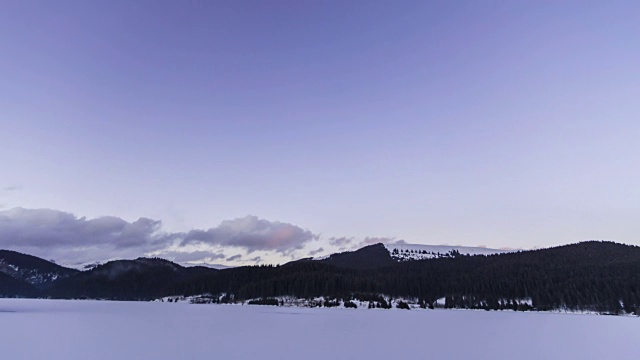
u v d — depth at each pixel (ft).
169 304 460.96
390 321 207.10
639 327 182.70
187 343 113.80
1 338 124.77
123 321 195.62
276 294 452.35
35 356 93.04
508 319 232.94
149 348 104.53
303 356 95.45
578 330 167.32
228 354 96.73
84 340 119.44
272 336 132.05
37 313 269.85
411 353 102.37
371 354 99.91
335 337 131.23
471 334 145.89
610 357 101.86
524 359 97.14
